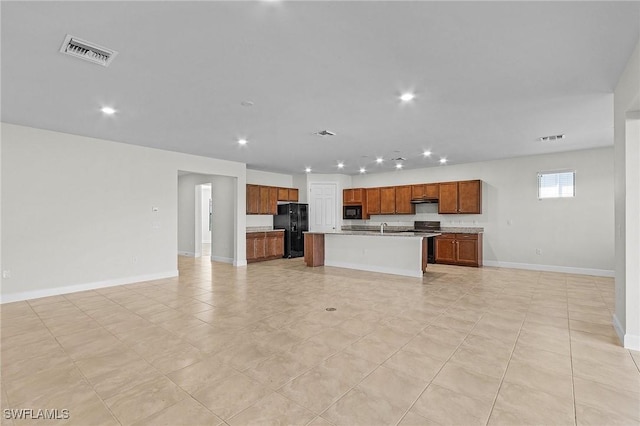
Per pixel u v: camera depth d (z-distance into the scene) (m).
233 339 3.03
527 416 1.88
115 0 1.84
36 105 3.59
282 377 2.33
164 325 3.42
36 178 4.54
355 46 2.39
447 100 3.48
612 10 1.97
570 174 6.41
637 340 2.79
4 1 1.83
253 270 6.87
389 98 3.43
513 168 7.02
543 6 1.93
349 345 2.89
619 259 3.12
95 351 2.77
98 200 5.16
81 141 4.97
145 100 3.45
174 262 6.18
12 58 2.52
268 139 5.21
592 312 3.83
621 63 2.67
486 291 4.89
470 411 1.93
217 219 8.39
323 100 3.47
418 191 8.20
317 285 5.35
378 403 2.01
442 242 7.62
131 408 1.97
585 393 2.12
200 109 3.75
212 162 6.87
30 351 2.78
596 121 4.23
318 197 9.47
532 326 3.37
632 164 2.81
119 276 5.39
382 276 6.14
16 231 4.38
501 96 3.37
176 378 2.32
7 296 4.31
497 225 7.24
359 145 5.66
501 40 2.31
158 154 5.94
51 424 1.81
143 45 2.35
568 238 6.42
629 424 1.80
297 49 2.43
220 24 2.10
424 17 2.04
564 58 2.58
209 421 1.84
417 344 2.91
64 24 2.08
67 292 4.82
